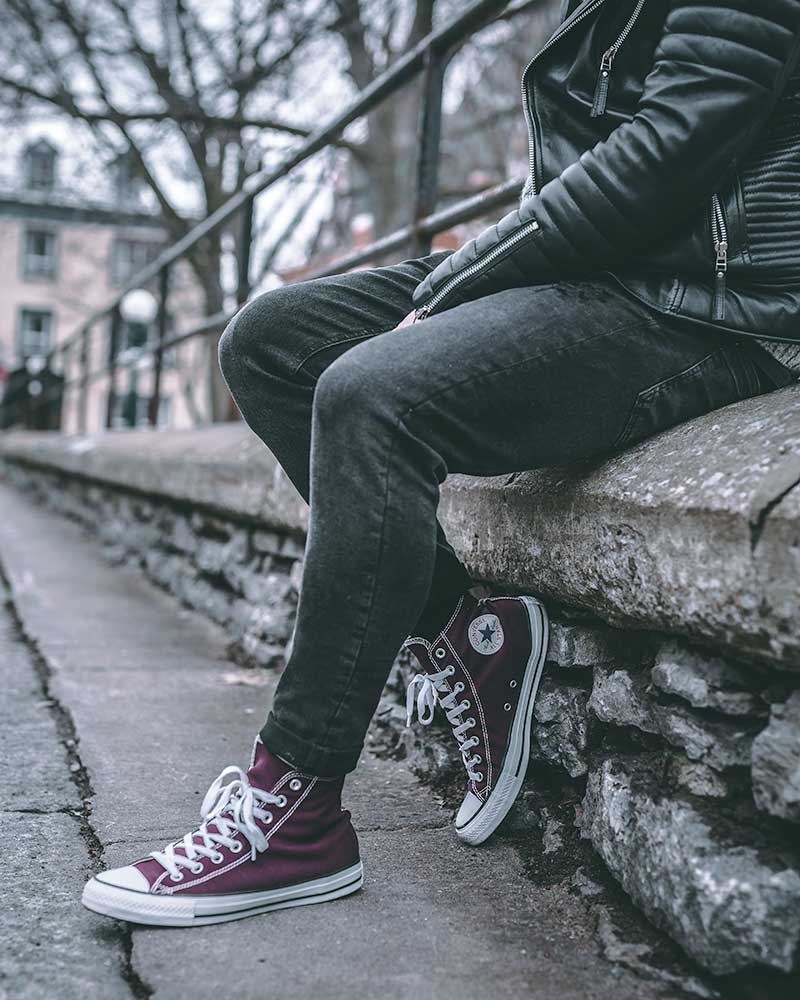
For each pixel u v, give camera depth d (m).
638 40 1.35
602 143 1.28
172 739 2.23
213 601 3.73
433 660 1.58
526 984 1.17
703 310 1.31
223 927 1.32
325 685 1.33
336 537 1.30
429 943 1.27
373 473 1.30
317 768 1.36
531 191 1.46
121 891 1.30
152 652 3.20
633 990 1.16
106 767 2.02
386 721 2.19
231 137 9.45
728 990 1.13
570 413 1.34
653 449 1.36
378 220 8.71
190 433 4.57
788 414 1.21
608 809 1.37
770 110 1.22
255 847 1.35
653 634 1.38
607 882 1.39
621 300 1.34
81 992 1.16
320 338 1.59
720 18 1.20
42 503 9.59
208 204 9.53
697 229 1.29
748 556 1.06
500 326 1.31
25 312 36.72
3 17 9.38
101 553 5.79
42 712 2.49
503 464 1.38
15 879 1.48
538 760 1.63
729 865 1.12
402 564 1.31
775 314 1.31
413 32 7.88
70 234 35.88
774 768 1.10
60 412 12.33
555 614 1.63
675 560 1.18
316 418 1.33
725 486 1.12
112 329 7.64
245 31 8.78
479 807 1.58
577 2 1.44
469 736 1.58
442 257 1.71
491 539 1.69
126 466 5.12
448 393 1.30
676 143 1.21
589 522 1.37
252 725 2.37
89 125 9.56
